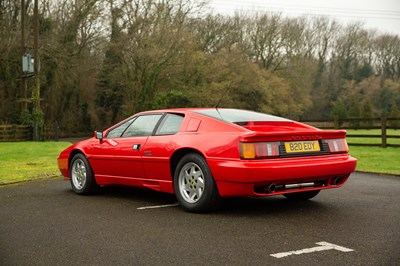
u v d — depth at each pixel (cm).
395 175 873
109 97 3922
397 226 460
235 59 4128
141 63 3438
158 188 589
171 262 352
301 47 4962
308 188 532
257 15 4703
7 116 3052
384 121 1583
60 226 474
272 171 486
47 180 842
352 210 544
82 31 3244
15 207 582
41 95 3359
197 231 446
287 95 4638
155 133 600
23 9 2636
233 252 374
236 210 549
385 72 6059
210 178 514
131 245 399
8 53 2912
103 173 662
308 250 377
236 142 495
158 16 3375
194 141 536
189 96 3628
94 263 352
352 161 555
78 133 3750
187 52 3509
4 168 1017
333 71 5966
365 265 338
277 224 472
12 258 367
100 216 522
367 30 5966
